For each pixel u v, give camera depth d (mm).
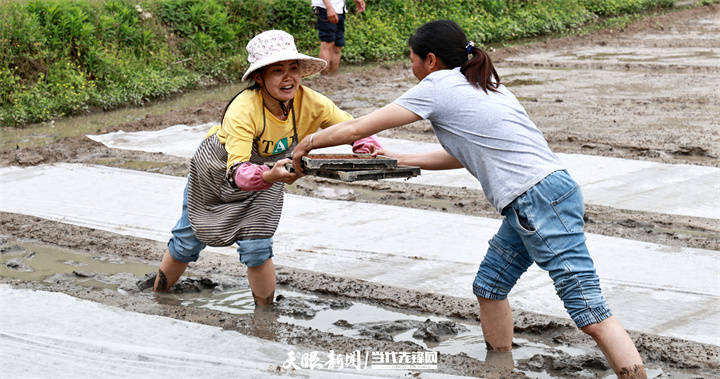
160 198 7840
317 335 4859
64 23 13250
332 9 14281
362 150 4707
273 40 4535
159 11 15180
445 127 4094
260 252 4984
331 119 4871
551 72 15594
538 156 3998
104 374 4316
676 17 24500
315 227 6930
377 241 6566
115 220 7215
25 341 4695
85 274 5922
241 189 4484
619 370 3826
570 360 4461
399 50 17641
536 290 5527
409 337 4902
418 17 19312
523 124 4062
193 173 4906
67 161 9289
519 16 21328
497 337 4598
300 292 5652
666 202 7391
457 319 5184
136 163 9188
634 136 9961
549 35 21406
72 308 5195
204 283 5734
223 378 4250
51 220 7215
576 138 9812
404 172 4305
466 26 19422
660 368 4441
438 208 7398
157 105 13062
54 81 12625
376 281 5762
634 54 17859
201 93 14062
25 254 6438
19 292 5453
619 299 5348
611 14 24656
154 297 5535
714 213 7074
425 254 6266
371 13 18359
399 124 4086
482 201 7613
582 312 3900
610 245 6332
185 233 5258
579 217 3998
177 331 4848
